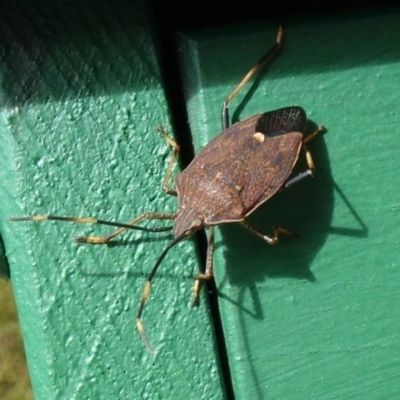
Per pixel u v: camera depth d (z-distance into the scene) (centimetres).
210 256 9
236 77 9
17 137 9
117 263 9
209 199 9
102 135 9
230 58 9
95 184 9
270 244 9
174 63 9
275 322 9
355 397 9
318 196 9
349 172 9
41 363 9
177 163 9
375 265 9
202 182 9
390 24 9
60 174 9
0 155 9
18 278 9
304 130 9
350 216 9
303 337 9
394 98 9
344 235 9
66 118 9
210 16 9
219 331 9
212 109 9
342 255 9
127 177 9
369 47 9
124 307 9
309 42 9
